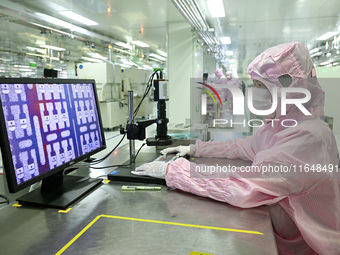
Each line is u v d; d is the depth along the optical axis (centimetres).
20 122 79
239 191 92
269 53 106
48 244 70
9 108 76
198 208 92
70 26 529
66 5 463
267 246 70
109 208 91
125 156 157
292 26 626
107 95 631
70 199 94
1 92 74
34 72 869
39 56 845
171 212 89
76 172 129
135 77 725
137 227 79
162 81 125
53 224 80
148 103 620
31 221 81
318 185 101
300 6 473
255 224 82
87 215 86
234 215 87
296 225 103
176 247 69
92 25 602
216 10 470
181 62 521
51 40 718
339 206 110
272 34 720
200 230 77
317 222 108
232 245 70
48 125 90
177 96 519
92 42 752
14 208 90
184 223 81
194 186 101
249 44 862
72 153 101
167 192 106
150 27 625
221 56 995
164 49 961
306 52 106
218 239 73
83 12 505
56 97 96
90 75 614
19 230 76
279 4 460
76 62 958
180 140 183
